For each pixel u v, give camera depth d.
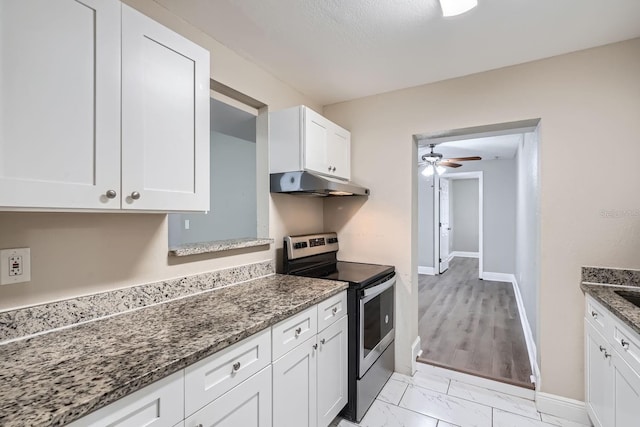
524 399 2.12
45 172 0.88
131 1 1.38
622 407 1.34
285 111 2.11
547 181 1.98
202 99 1.35
